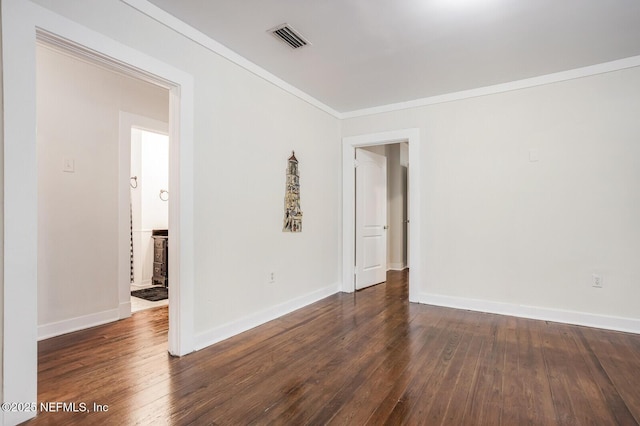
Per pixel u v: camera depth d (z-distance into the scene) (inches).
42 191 112.6
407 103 162.4
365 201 192.7
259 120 127.9
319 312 143.0
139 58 86.5
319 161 165.9
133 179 200.4
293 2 87.7
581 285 126.0
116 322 130.2
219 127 110.7
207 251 106.4
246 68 120.8
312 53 116.0
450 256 151.3
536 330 119.6
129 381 82.5
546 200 132.2
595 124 124.1
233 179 116.3
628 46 110.1
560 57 117.8
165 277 198.7
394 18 94.3
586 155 125.6
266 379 83.9
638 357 96.5
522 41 106.7
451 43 108.1
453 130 150.9
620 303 120.0
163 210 216.4
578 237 126.8
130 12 84.8
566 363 92.7
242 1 87.5
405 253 263.7
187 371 88.0
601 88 123.2
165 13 92.7
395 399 74.8
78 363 92.7
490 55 116.1
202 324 104.7
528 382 82.2
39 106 112.3
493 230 142.3
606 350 101.6
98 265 127.2
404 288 190.4
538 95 133.9
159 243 201.6
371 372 87.7
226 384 81.4
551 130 131.5
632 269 118.4
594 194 124.3
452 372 87.6
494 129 142.2
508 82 139.1
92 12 77.2
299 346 105.3
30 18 66.7
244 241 121.0
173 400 74.2
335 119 179.3
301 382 82.4
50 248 114.0
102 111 129.0
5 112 63.6
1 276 63.6
